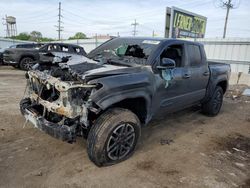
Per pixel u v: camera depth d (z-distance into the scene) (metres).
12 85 8.16
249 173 3.23
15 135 3.88
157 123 5.02
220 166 3.36
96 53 4.40
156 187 2.78
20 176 2.82
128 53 3.97
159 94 3.69
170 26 19.11
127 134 3.22
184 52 4.32
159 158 3.46
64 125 2.88
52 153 3.39
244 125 5.38
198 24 22.83
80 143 3.74
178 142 4.09
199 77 4.68
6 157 3.21
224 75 5.77
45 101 3.13
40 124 3.05
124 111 3.15
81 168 3.06
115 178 2.89
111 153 3.10
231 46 12.38
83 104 2.85
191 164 3.35
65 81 2.86
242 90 9.89
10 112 5.00
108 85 2.88
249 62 11.80
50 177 2.84
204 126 5.07
